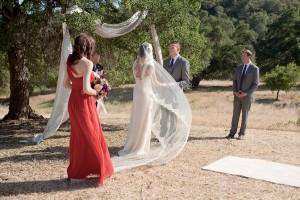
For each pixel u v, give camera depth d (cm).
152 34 1112
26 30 1048
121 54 1331
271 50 5353
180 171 714
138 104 792
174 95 808
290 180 668
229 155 829
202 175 692
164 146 792
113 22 1188
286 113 2353
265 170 721
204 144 936
